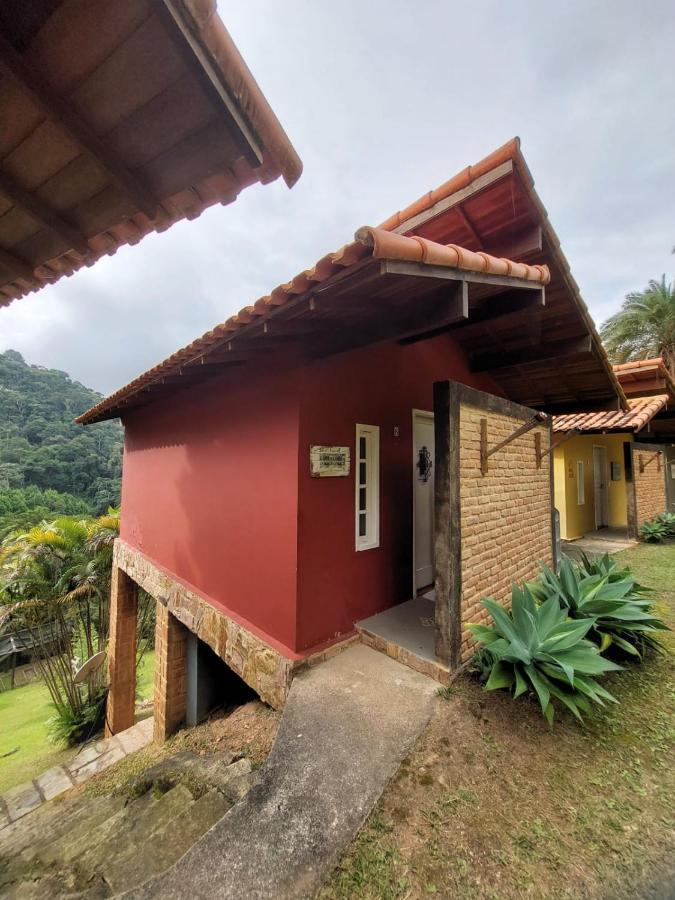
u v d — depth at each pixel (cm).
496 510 358
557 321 420
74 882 229
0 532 1750
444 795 196
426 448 457
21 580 884
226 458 416
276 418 345
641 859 165
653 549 724
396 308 270
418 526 445
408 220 369
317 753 219
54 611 909
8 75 95
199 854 164
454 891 153
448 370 489
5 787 662
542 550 450
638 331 1579
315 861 162
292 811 184
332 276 200
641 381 737
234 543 396
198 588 463
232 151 120
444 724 244
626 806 191
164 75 99
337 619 347
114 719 690
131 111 108
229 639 389
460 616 298
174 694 513
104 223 144
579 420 807
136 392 481
